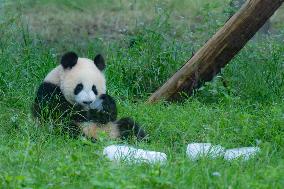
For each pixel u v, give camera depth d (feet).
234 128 38.91
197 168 30.83
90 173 29.50
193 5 72.18
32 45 53.52
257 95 47.62
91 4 78.33
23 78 48.96
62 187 27.91
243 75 50.14
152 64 51.44
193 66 47.21
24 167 30.71
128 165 31.53
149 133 39.58
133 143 37.52
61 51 60.95
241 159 33.47
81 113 38.52
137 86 50.21
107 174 27.96
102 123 38.60
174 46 52.95
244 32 46.44
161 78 51.16
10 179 27.86
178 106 44.91
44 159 32.50
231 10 53.88
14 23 57.72
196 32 56.24
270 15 46.01
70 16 75.41
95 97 38.50
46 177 29.25
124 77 50.83
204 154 33.35
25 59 50.67
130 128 38.63
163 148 36.40
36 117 39.27
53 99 38.78
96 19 74.90
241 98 47.60
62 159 31.94
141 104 45.80
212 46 46.98
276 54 51.26
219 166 31.73
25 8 75.46
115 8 77.97
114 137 38.52
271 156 33.81
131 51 52.85
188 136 38.24
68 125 38.29
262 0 45.52
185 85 47.37
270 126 38.42
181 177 29.19
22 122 40.04
